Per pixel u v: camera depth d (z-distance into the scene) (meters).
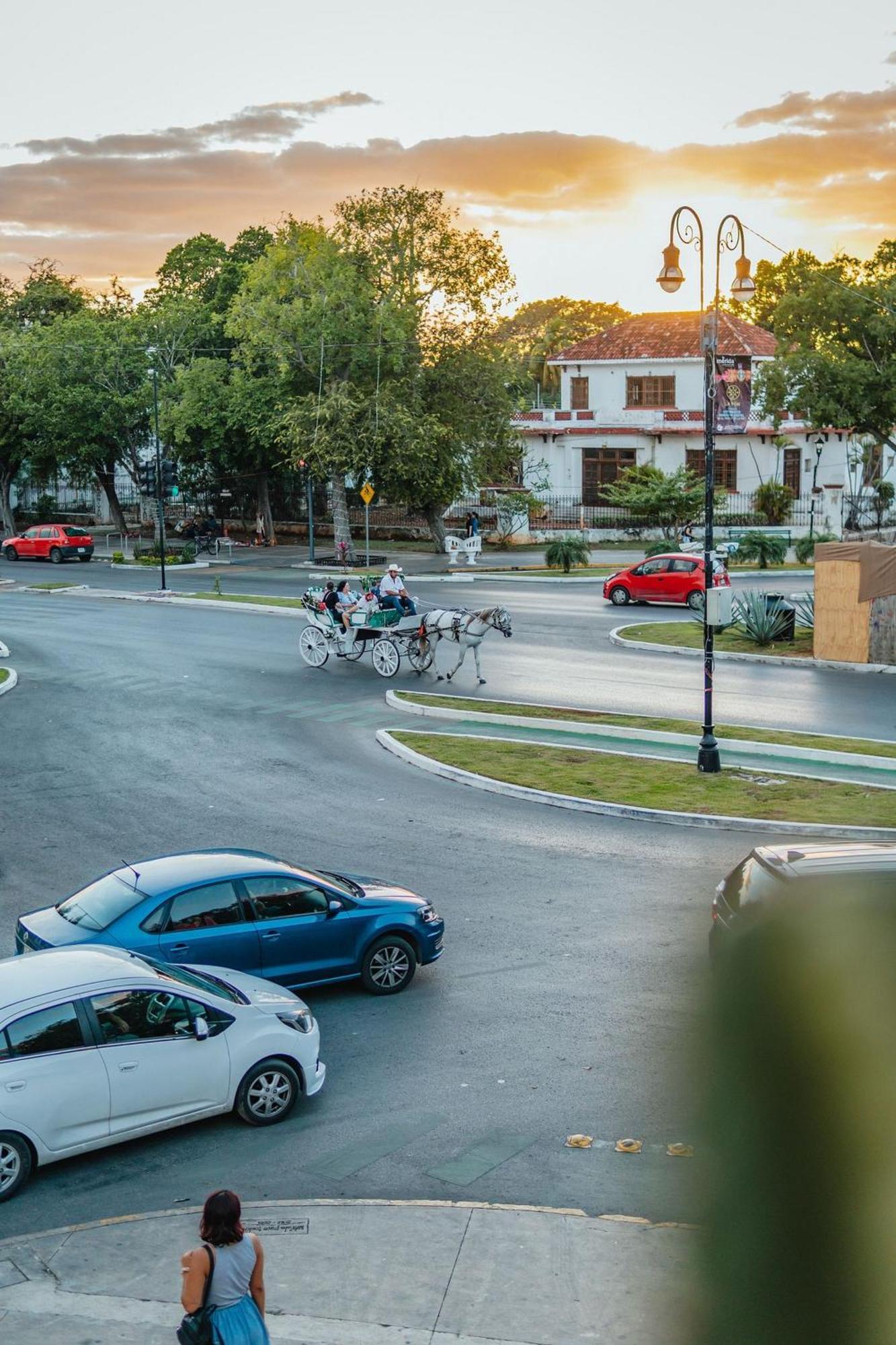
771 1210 4.05
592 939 13.62
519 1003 12.05
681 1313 4.78
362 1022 11.83
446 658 31.66
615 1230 8.09
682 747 22.56
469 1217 8.29
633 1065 10.59
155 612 40.44
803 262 50.06
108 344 62.19
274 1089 9.97
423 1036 11.45
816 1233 3.98
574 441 65.00
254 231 71.88
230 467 62.69
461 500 66.38
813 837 17.41
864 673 29.41
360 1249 7.92
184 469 66.69
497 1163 9.09
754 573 47.12
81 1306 7.36
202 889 11.73
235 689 28.12
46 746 23.08
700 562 39.19
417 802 19.45
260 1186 8.92
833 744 22.11
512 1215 8.29
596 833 17.84
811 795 19.22
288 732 24.17
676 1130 9.39
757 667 30.25
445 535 62.25
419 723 24.80
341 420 50.53
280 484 70.75
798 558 51.53
